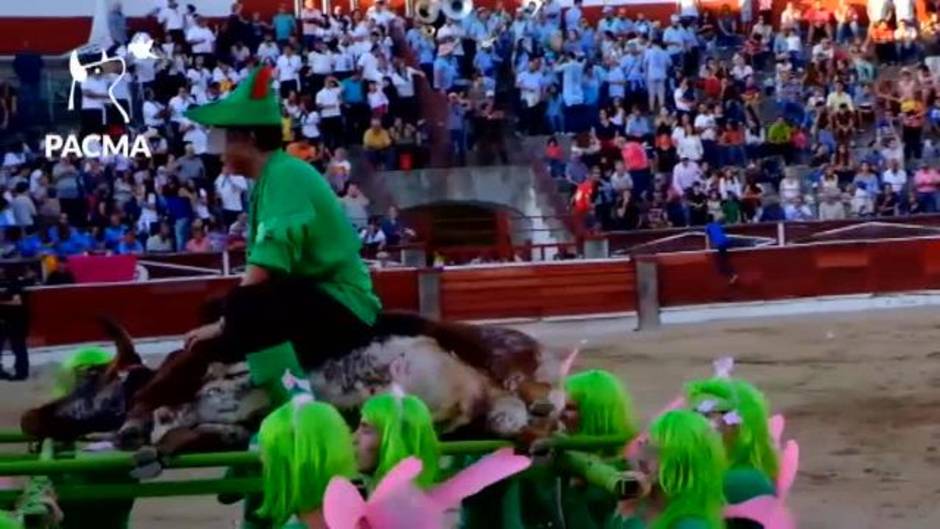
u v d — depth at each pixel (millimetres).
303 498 4992
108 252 24922
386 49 30578
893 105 32438
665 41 33000
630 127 30547
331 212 6266
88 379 6461
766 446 6219
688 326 25391
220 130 6371
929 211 29406
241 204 26031
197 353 6035
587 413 6664
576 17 33188
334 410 5188
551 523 6820
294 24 31266
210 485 5738
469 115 30250
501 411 6242
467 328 6441
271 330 6078
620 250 27344
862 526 9945
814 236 27656
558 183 29516
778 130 31109
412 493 5000
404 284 25172
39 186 25688
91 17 33062
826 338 22250
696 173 28781
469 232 30234
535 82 31016
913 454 12648
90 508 6781
